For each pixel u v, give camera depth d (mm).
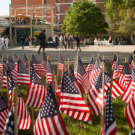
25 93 6684
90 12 47062
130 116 3877
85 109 3619
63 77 3678
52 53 19719
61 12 66250
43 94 4504
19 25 37250
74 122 4566
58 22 66625
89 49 25891
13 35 39344
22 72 5988
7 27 39062
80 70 6148
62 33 59344
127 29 42938
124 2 16469
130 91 4910
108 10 18391
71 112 3715
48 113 3102
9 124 2176
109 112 3045
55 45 27594
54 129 3102
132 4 14820
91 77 6840
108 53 19453
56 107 3105
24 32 39750
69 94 3668
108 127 3039
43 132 3127
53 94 3080
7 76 3787
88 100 4320
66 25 53625
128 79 6078
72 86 3662
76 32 48094
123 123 4527
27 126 3711
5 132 2195
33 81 4504
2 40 27969
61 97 3699
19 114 3719
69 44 28141
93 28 48625
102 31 48969
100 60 6742
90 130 4191
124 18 43250
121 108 5418
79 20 47594
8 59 7043
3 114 3609
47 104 3096
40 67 7641
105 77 5199
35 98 4480
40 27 38375
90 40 44250
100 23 48688
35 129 3203
